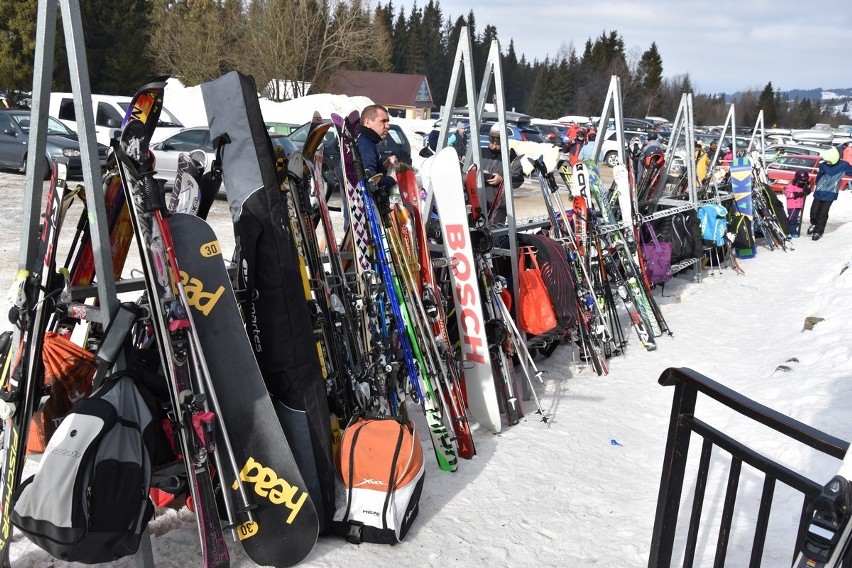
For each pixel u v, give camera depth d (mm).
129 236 2887
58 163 2639
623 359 6051
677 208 8523
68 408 2621
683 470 2432
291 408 2910
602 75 60469
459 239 4168
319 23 33062
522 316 4859
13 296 2453
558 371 5586
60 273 2580
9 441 2500
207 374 2518
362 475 2914
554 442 4219
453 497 3430
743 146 22672
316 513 2744
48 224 2539
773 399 4773
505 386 4426
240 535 2627
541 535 3186
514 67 79562
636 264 6770
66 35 2307
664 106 61812
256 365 2715
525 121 24703
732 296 8562
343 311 3367
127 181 2398
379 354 3566
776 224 11891
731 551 3064
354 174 3633
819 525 1660
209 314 2641
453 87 4781
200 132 11844
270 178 2848
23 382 2461
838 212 16266
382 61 55625
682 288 8695
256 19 32656
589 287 5773
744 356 6219
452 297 4613
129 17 33312
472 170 4680
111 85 33469
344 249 3891
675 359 6113
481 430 4293
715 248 9578
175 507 3002
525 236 5125
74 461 2158
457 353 4578
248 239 2852
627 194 6945
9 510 2447
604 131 7211
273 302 2855
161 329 2404
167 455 2555
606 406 4930
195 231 2641
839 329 5777
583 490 3668
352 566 2773
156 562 2654
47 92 2486
